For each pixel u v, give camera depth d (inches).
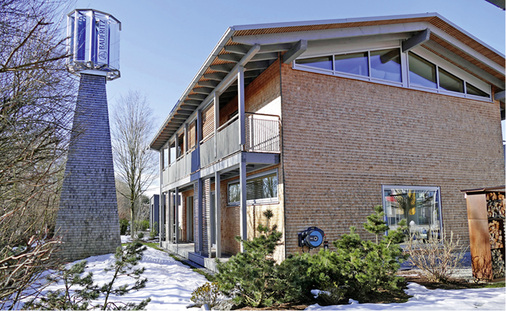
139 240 211.2
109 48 625.6
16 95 164.2
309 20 355.6
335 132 400.2
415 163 439.8
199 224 509.4
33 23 179.2
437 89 473.1
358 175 404.5
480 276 308.2
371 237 399.2
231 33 328.8
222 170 428.5
